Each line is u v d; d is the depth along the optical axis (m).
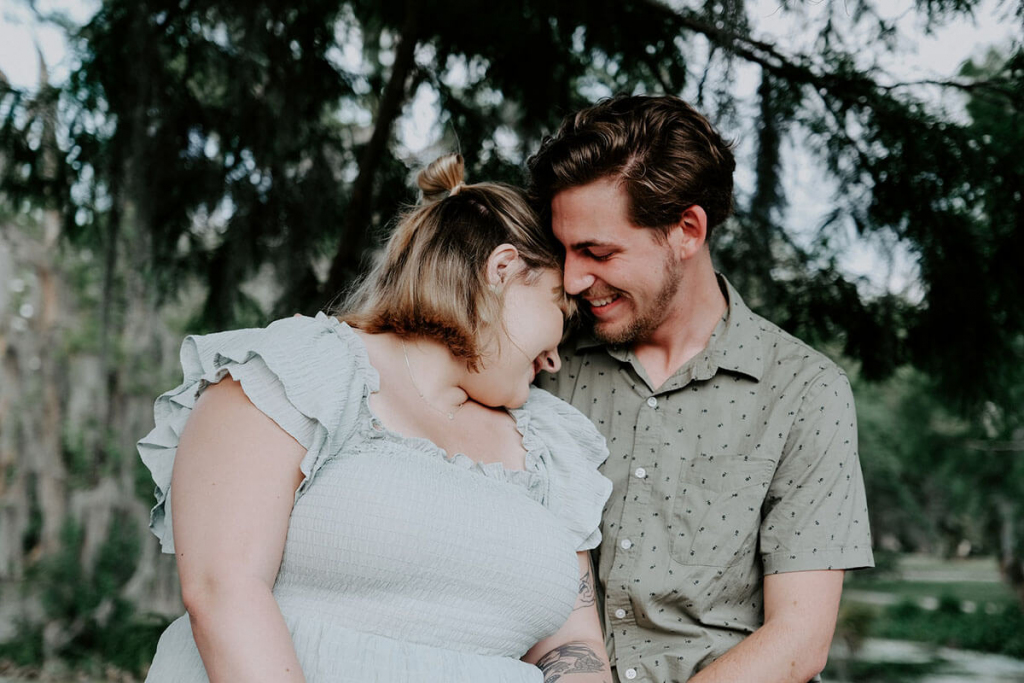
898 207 2.81
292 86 3.17
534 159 1.58
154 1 3.04
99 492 9.17
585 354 1.73
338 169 3.38
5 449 9.95
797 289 2.98
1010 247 2.78
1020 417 3.03
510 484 1.32
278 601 1.16
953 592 17.53
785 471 1.58
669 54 2.88
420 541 1.16
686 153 1.53
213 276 3.26
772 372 1.62
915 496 12.77
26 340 9.98
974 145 2.69
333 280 3.13
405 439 1.23
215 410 1.15
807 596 1.51
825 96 2.79
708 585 1.54
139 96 3.02
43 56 3.11
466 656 1.20
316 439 1.12
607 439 1.65
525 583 1.25
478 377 1.37
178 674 1.15
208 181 3.19
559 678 1.38
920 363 3.02
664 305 1.58
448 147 3.16
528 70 3.01
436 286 1.32
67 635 8.86
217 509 1.08
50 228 3.98
